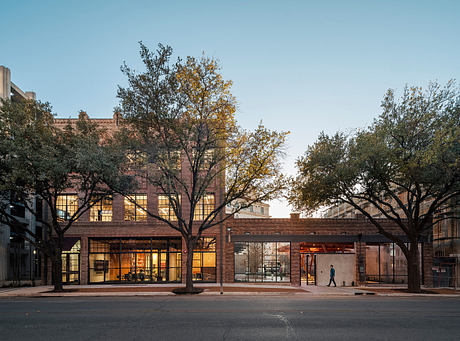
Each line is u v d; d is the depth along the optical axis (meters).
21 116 23.66
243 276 31.12
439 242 36.62
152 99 23.05
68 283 30.75
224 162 25.00
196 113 23.67
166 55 23.05
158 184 24.50
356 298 20.84
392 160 23.16
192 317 13.70
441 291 25.69
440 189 24.62
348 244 31.23
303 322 12.77
